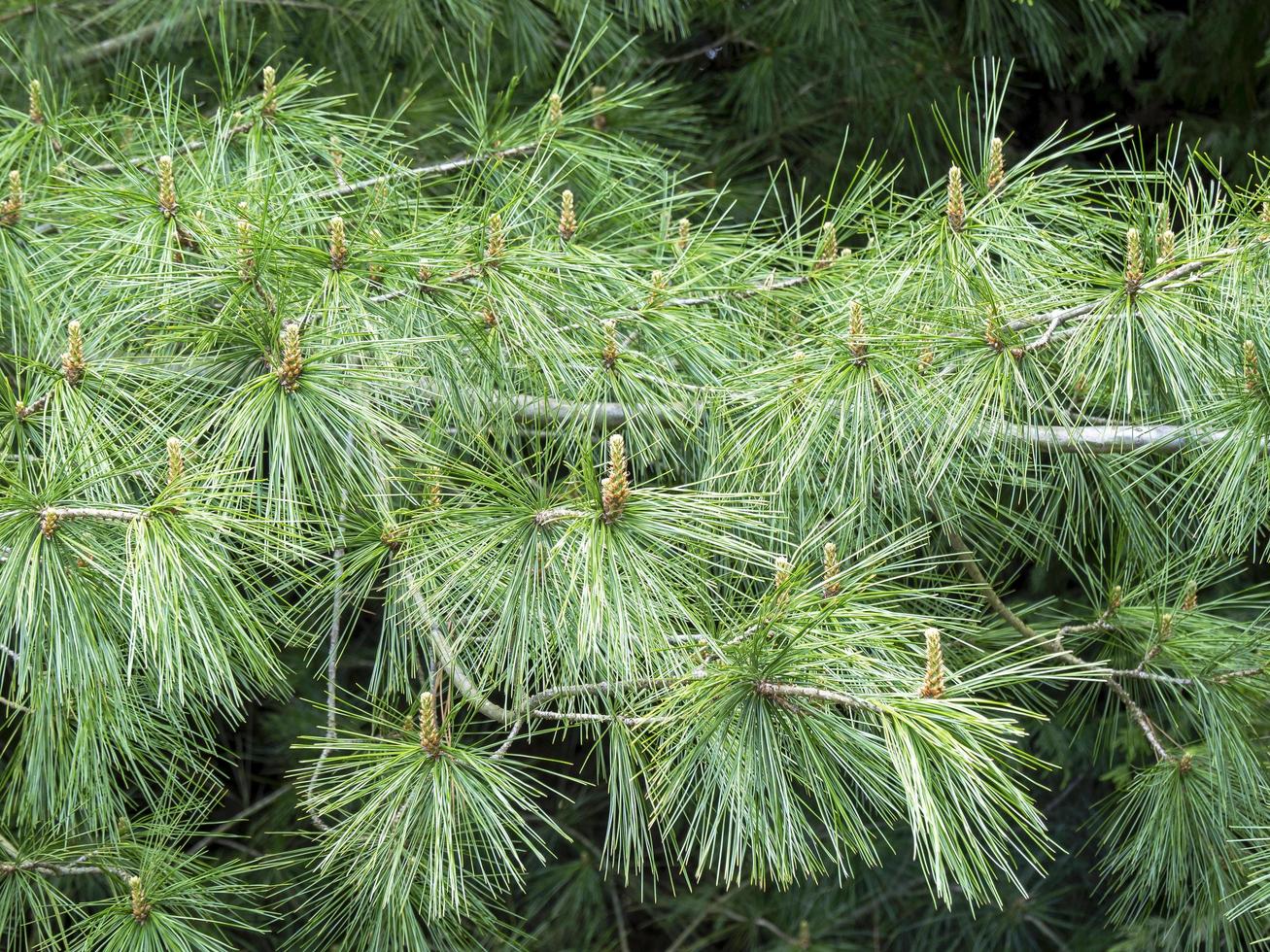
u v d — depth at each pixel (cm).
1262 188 188
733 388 206
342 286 188
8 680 254
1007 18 343
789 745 174
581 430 205
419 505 196
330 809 189
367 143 227
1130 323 185
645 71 338
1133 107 408
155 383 189
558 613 181
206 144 215
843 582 185
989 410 199
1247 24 346
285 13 279
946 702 167
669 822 182
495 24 273
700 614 183
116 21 275
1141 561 225
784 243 228
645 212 232
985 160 202
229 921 204
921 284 202
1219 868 212
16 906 207
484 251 197
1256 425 190
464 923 248
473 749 188
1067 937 362
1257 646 215
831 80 344
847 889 351
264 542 180
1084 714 235
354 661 349
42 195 208
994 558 229
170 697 186
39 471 188
